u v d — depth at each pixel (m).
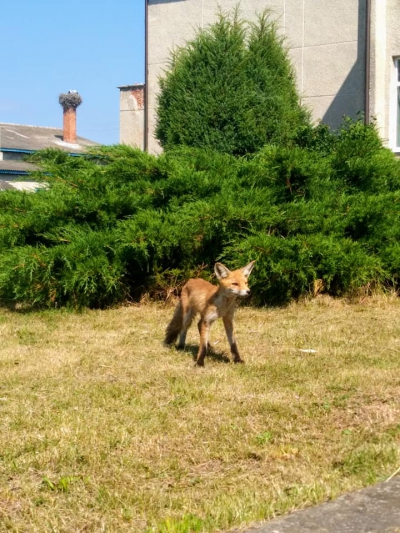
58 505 4.98
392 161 14.37
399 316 11.55
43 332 10.91
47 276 12.43
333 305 12.40
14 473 5.48
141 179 13.89
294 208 12.89
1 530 4.64
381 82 17.88
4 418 6.64
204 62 16.73
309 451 5.82
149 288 13.09
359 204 13.20
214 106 16.30
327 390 7.45
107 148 14.88
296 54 19.12
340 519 4.34
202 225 12.53
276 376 8.13
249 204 12.90
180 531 4.43
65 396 7.37
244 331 10.75
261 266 12.25
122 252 12.80
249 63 16.64
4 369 8.55
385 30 17.92
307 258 12.32
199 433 6.26
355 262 12.37
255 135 16.20
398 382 7.67
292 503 4.70
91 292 12.61
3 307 13.22
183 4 20.84
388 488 4.82
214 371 8.32
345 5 18.33
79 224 13.50
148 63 21.55
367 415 6.60
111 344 9.99
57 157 15.45
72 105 43.78
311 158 14.16
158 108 17.86
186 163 14.35
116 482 5.34
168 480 5.39
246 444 6.00
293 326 11.04
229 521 4.56
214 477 5.44
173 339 9.77
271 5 19.42
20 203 14.05
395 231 13.27
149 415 6.73
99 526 4.71
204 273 12.89
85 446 5.96
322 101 18.81
